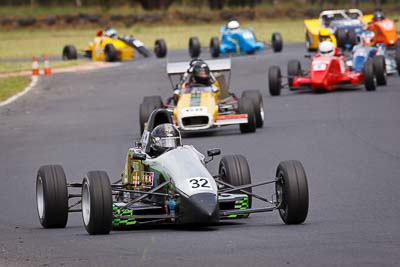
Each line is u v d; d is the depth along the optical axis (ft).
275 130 275.39
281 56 527.81
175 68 286.87
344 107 316.19
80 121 327.06
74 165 236.63
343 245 122.62
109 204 137.18
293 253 117.39
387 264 108.99
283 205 142.00
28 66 531.91
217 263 112.37
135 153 149.79
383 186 184.03
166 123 161.38
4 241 140.26
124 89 416.05
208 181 139.03
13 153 264.93
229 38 540.93
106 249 125.80
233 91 384.88
